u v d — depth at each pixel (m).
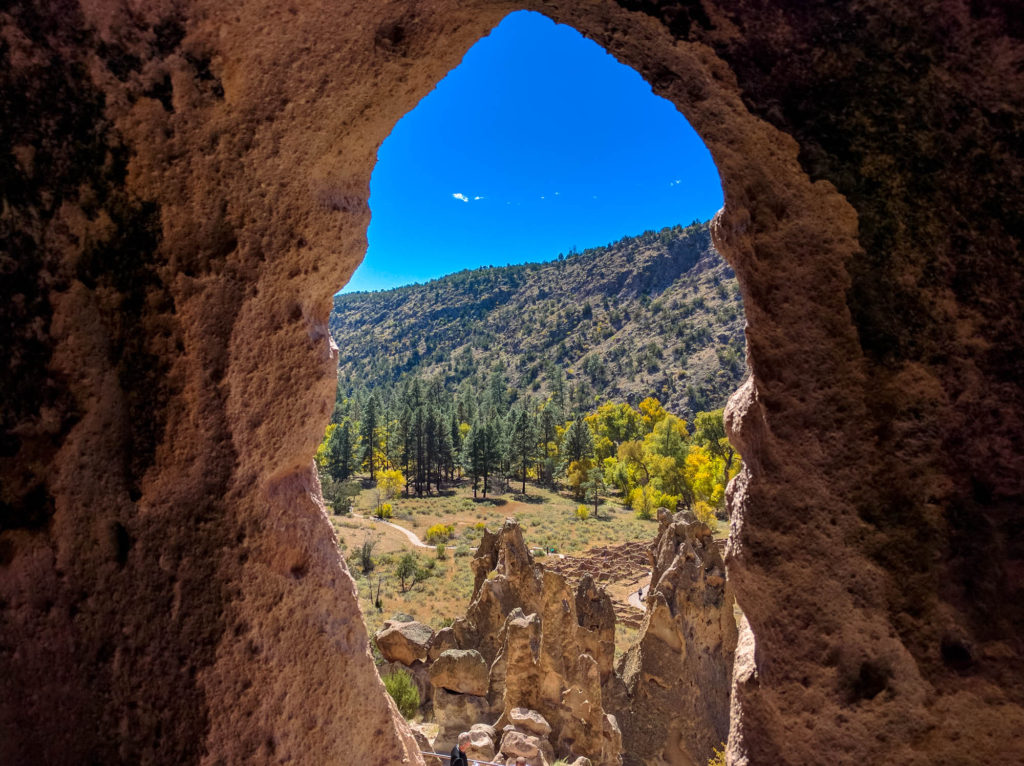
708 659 17.25
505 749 10.78
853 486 3.60
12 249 3.74
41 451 3.79
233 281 3.82
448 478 91.62
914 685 3.45
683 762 15.79
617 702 16.78
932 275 3.46
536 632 13.55
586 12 3.96
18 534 3.78
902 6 3.44
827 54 3.56
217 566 3.73
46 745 3.79
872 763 3.55
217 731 3.63
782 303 3.77
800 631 3.73
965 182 3.41
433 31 4.11
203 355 3.75
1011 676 3.21
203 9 3.60
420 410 82.81
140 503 3.72
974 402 3.39
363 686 4.50
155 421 3.71
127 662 3.70
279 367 4.05
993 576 3.29
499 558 18.38
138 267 3.73
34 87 3.66
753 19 3.60
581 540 52.94
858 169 3.55
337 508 63.22
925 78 3.45
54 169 3.70
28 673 3.82
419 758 5.20
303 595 4.14
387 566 42.25
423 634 17.12
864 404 3.58
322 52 3.88
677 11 3.68
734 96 3.69
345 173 4.41
